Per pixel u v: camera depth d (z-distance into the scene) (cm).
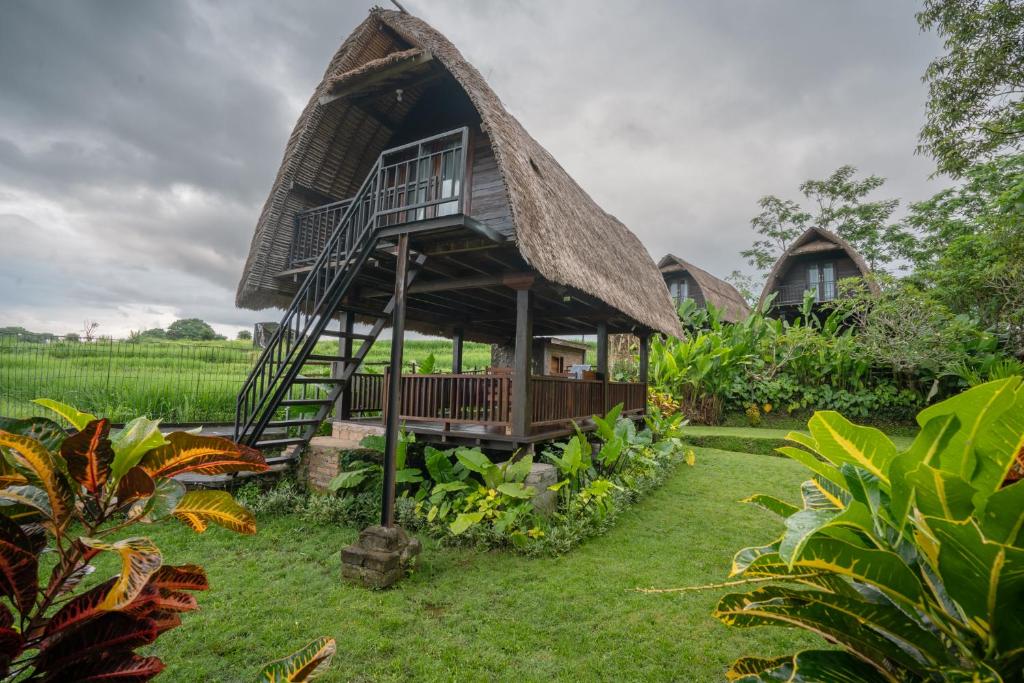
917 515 112
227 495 114
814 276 2094
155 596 102
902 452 107
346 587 402
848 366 1349
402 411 662
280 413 986
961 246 1230
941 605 121
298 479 682
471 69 583
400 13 611
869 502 132
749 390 1452
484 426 693
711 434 1175
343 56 666
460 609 367
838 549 113
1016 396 89
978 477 102
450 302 872
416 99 755
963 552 99
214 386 1073
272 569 440
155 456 108
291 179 739
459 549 493
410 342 2677
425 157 539
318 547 495
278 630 334
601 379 856
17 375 922
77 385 963
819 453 129
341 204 707
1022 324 1176
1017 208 1052
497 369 960
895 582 115
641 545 508
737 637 327
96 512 106
